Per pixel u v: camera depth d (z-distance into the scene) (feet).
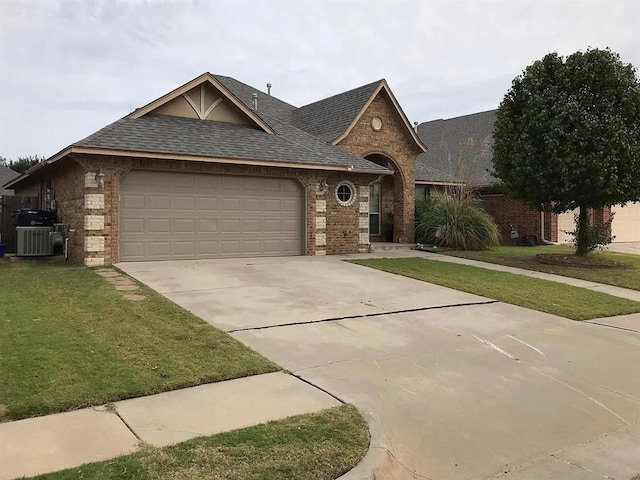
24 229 45.50
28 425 13.39
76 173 42.68
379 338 23.20
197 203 44.68
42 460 11.59
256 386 16.92
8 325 21.72
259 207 47.78
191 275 36.14
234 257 46.57
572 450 14.19
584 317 29.04
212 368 18.02
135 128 43.73
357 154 60.59
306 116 69.21
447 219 60.23
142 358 18.54
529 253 56.44
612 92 43.37
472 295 33.40
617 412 16.84
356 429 13.78
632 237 84.84
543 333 25.59
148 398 15.52
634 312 30.81
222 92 49.80
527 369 20.34
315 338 22.66
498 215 75.15
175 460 11.66
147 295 28.86
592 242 49.93
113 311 24.84
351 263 44.86
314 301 29.76
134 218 42.04
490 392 17.81
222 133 48.26
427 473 12.67
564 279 41.24
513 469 13.05
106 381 16.22
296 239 49.98
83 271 36.73
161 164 42.37
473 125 88.94
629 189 44.21
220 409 14.92
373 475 11.69
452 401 16.85
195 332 22.11
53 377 16.26
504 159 49.34
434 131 94.53
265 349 20.86
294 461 11.86
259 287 33.04
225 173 45.55
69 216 44.80
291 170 48.75
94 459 11.70
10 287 30.27
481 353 21.97
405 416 15.49
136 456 11.79
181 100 48.98
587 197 45.42
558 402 17.34
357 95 63.10
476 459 13.42
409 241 64.08
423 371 19.40
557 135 43.34
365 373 18.75
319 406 15.42
